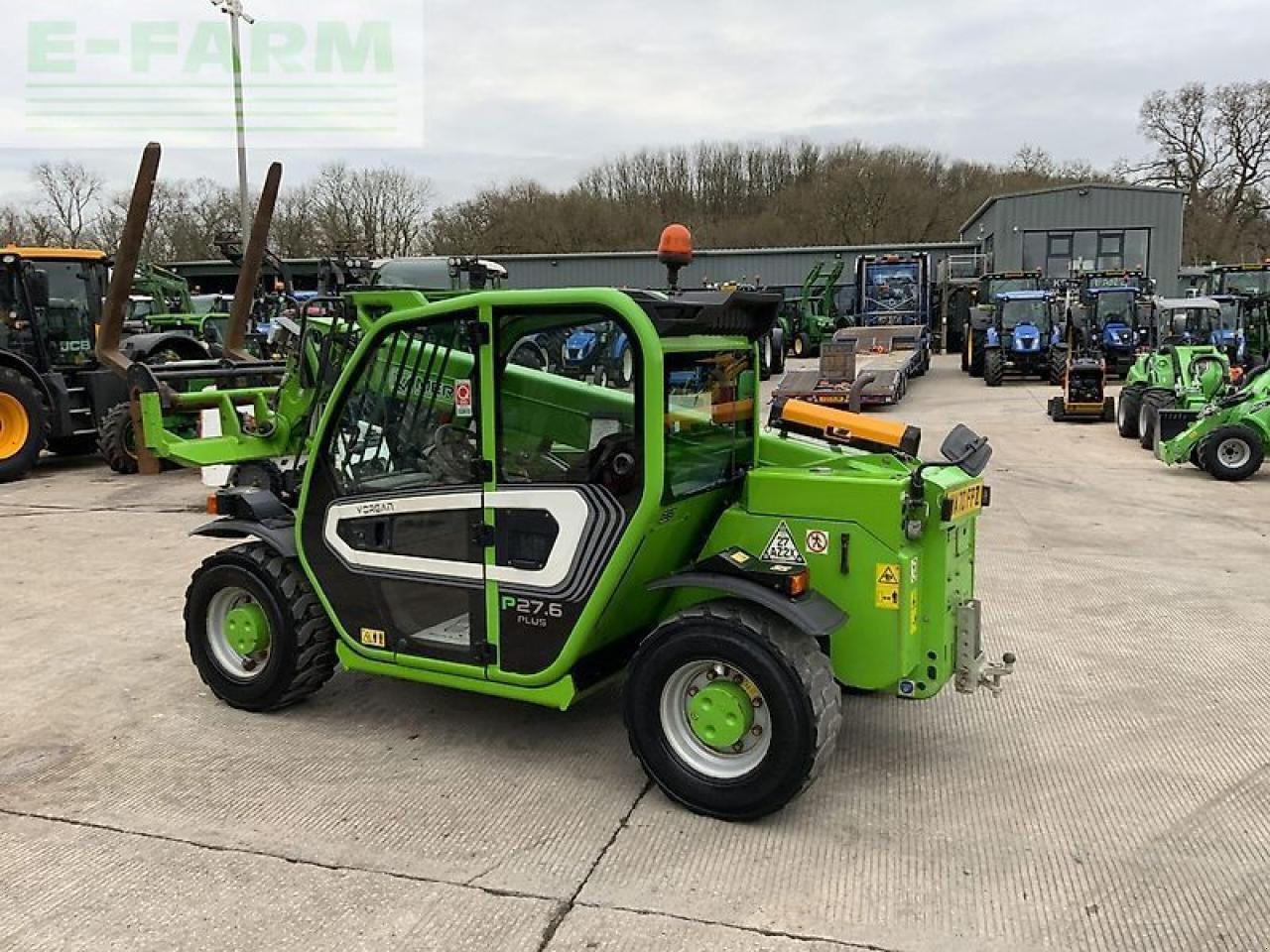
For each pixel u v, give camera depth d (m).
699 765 3.56
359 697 4.72
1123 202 33.25
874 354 21.05
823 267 35.59
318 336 7.53
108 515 9.12
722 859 3.29
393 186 47.09
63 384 11.45
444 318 3.73
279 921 2.98
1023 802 3.67
